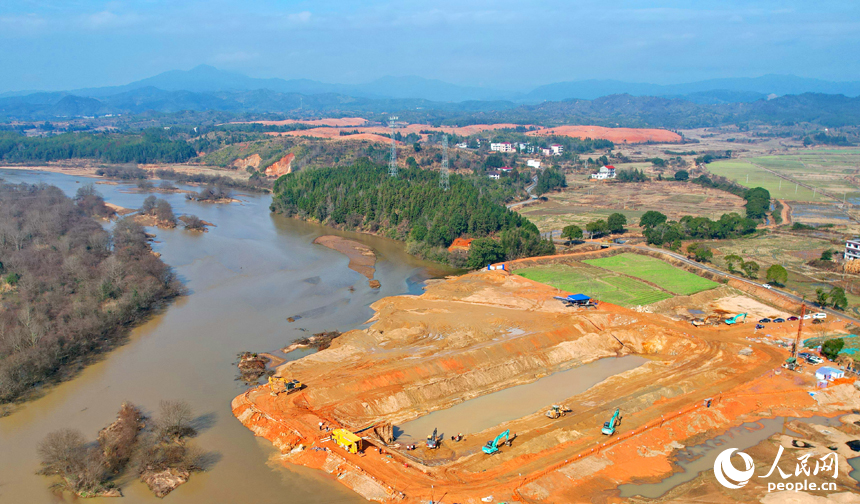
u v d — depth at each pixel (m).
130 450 83.25
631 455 84.12
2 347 106.75
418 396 101.75
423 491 74.56
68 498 74.06
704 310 149.75
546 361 119.12
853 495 74.56
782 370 111.75
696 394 102.81
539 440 85.50
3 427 90.50
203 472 79.38
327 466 80.25
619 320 138.00
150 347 122.00
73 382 105.94
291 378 105.50
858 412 98.31
